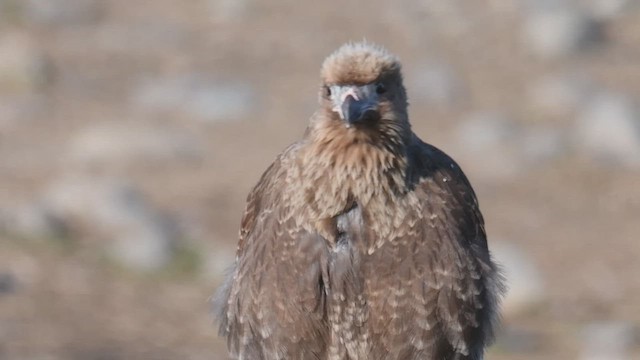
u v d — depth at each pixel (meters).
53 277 16.38
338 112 8.66
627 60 24.17
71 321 15.38
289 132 21.09
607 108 21.03
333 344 8.88
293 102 22.30
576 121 21.58
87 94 22.56
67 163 19.59
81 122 21.27
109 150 19.88
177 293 16.23
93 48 24.53
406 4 26.56
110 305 15.88
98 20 25.91
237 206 18.33
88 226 17.47
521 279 16.28
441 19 25.98
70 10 25.97
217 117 21.58
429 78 22.97
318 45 24.89
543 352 15.09
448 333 8.88
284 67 23.91
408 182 8.79
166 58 24.17
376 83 8.69
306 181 8.77
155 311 15.77
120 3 26.72
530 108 22.17
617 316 15.98
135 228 17.30
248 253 8.99
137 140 20.11
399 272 8.77
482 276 8.96
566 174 19.84
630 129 20.62
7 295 15.88
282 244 8.84
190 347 14.95
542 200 19.02
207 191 18.72
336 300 8.79
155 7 26.62
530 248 17.50
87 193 17.72
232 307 9.09
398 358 8.88
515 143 20.66
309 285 8.79
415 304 8.80
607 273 17.02
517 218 18.38
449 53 24.58
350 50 8.81
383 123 8.69
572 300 16.30
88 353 14.59
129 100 22.31
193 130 21.00
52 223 17.39
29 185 18.66
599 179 19.70
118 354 14.66
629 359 14.93
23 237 17.16
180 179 19.11
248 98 22.20
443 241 8.80
